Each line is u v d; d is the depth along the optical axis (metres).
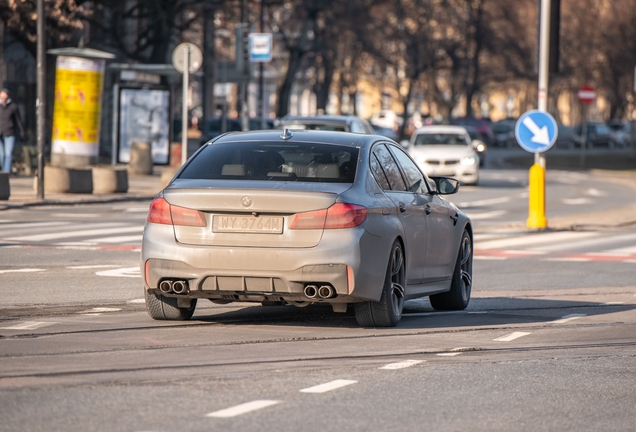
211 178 21.98
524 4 195.62
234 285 21.16
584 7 179.50
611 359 19.97
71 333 21.30
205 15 114.50
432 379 17.61
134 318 23.55
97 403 15.12
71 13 84.44
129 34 116.31
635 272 35.34
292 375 17.52
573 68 190.25
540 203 50.78
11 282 29.30
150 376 17.11
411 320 24.56
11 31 88.88
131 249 38.25
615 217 57.25
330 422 14.44
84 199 58.25
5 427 13.70
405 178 24.81
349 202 21.25
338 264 20.86
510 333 22.86
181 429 13.80
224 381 16.88
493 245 43.88
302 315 24.59
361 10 153.38
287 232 21.00
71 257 35.50
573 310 26.77
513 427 14.58
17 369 17.47
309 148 22.78
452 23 193.62
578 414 15.49
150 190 67.12
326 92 179.00
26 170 75.31
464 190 79.69
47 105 100.81
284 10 149.38
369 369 18.27
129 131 82.62
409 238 23.53
